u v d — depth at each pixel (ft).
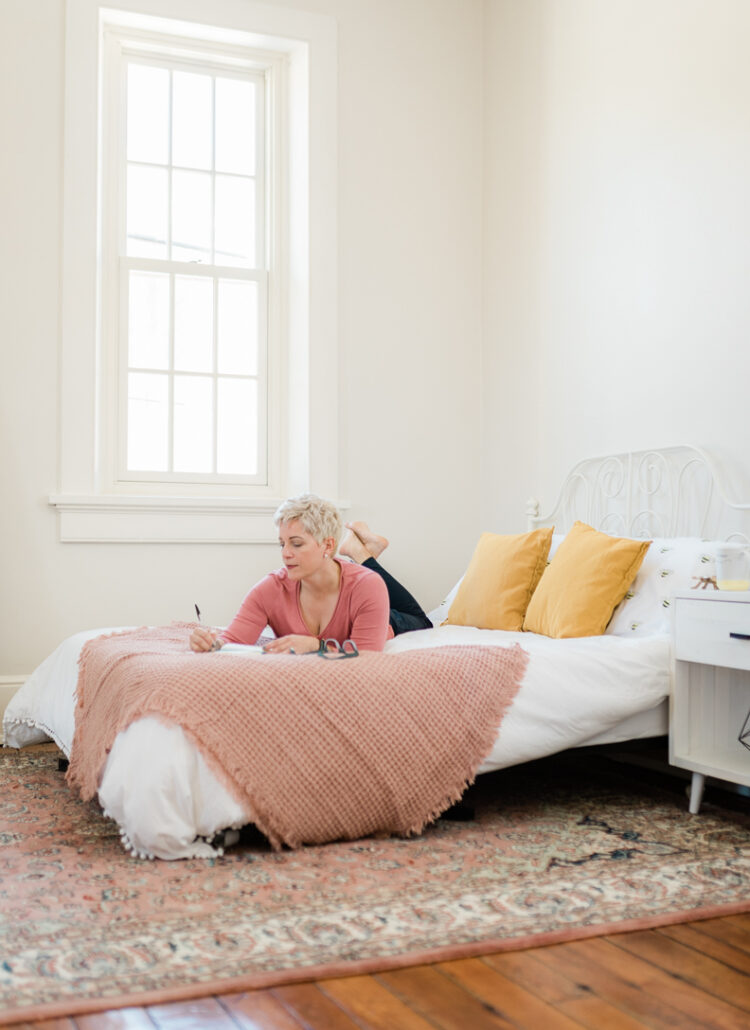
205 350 14.12
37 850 7.16
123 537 12.98
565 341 13.10
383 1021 4.54
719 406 10.44
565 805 8.68
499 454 14.56
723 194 10.49
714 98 10.64
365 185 14.43
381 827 7.48
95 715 7.95
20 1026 4.47
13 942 5.35
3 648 12.48
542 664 8.32
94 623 12.87
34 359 12.69
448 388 14.87
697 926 5.77
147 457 13.79
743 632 7.93
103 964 5.07
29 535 12.63
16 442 12.60
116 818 7.06
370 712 7.43
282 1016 4.58
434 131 14.88
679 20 11.18
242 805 6.95
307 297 13.98
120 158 13.73
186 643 9.07
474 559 12.05
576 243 12.92
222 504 13.41
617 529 11.96
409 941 5.39
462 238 15.03
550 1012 4.65
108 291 13.61
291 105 14.44
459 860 6.91
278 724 7.14
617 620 9.99
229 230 14.35
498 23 14.80
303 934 5.48
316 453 13.93
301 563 8.56
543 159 13.66
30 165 12.73
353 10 14.42
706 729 8.84
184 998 4.74
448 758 7.65
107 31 13.61
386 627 8.97
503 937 5.47
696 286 10.82
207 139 14.25
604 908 5.95
